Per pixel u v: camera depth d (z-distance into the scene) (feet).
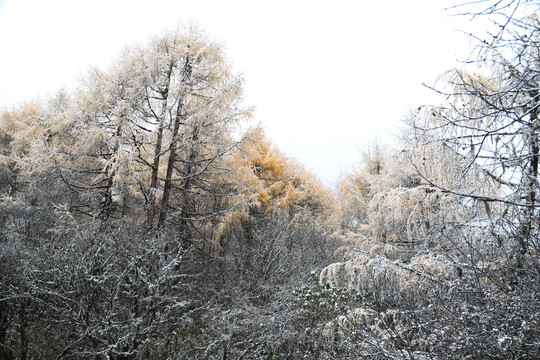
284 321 24.75
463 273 14.76
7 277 24.08
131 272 24.66
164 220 32.58
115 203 34.55
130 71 32.30
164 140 31.99
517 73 10.54
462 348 11.10
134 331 21.88
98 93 32.07
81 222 30.30
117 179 28.94
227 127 32.73
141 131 31.55
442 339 11.69
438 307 13.21
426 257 17.57
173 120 32.65
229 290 34.09
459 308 12.43
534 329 10.15
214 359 24.93
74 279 22.52
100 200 35.65
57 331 24.61
